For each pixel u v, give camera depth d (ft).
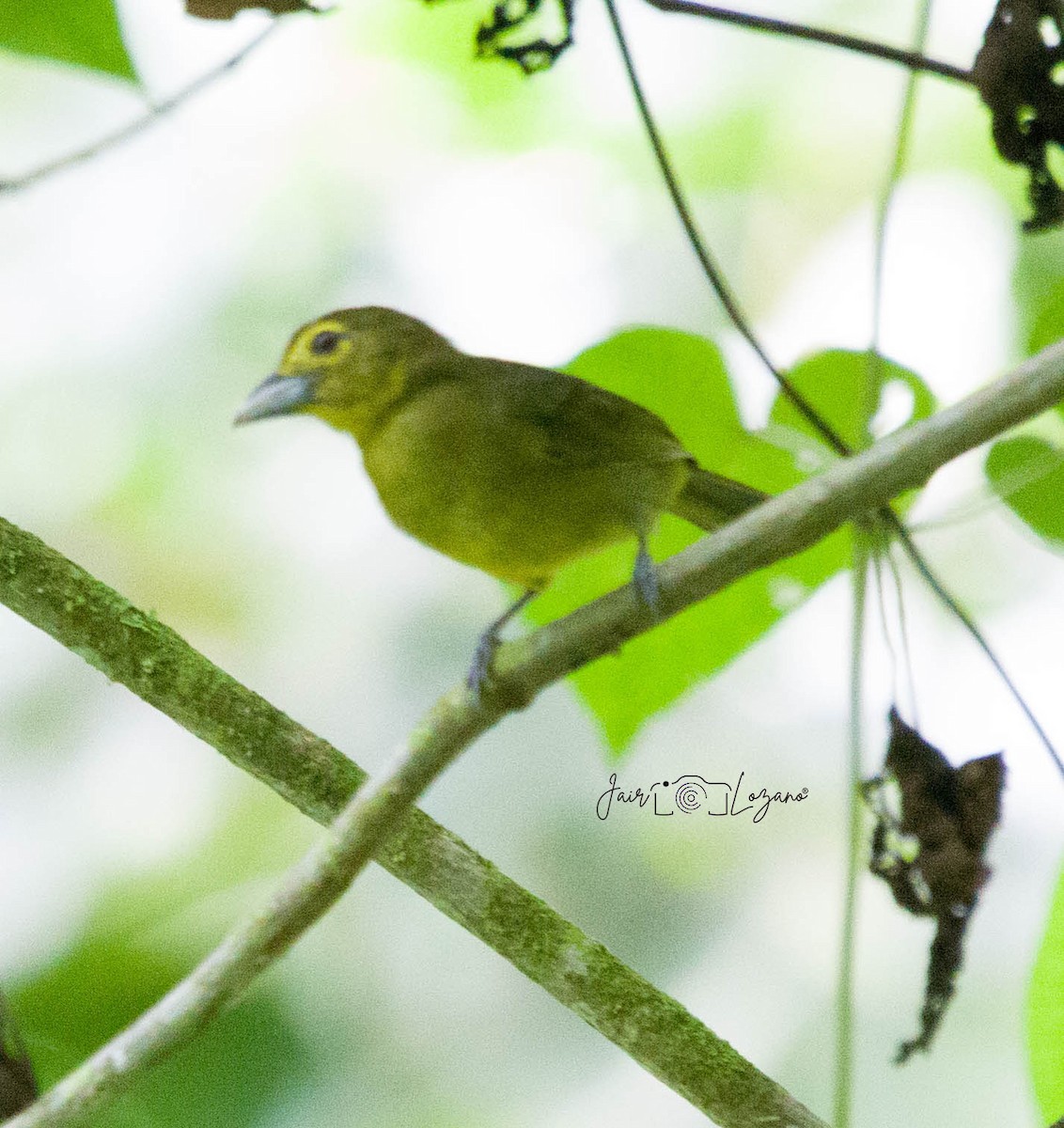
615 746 24.79
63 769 37.65
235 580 41.42
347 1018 34.76
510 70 39.29
